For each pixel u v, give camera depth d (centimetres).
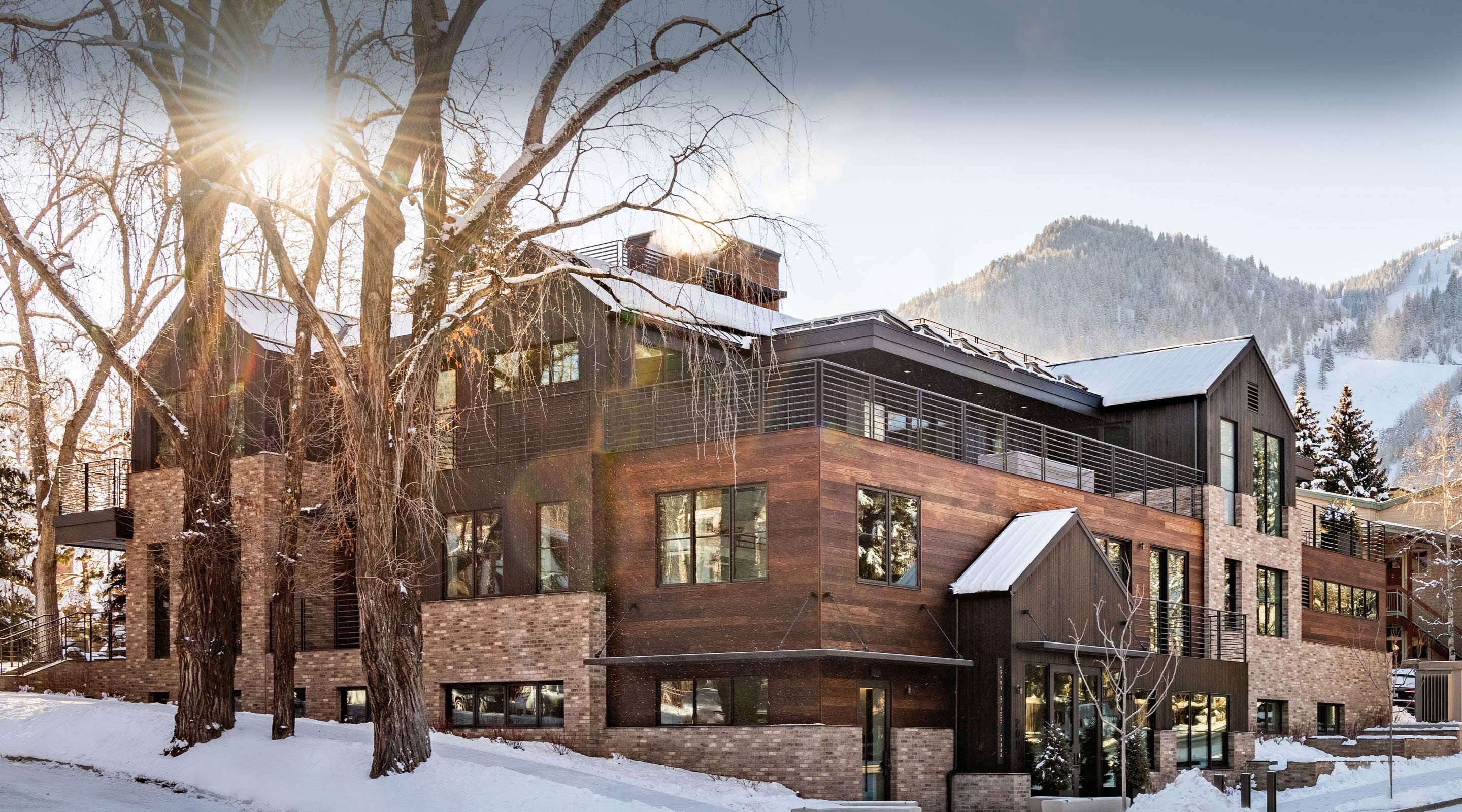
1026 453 3066
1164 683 2945
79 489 3719
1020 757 2505
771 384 2817
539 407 2745
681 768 2433
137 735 2245
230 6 1953
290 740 2131
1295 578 3812
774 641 2372
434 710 2759
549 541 2670
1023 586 2562
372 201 1891
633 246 3130
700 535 2506
